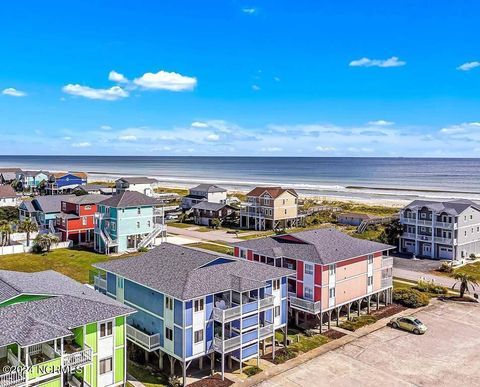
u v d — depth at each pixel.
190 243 76.69
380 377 31.28
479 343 37.03
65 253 66.25
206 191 111.94
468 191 174.00
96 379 26.14
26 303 24.67
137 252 68.25
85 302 26.27
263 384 30.05
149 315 32.53
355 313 44.03
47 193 138.88
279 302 35.59
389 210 114.44
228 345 30.62
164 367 32.31
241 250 44.22
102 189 132.12
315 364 33.12
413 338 37.97
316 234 44.72
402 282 54.84
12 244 68.25
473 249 69.81
